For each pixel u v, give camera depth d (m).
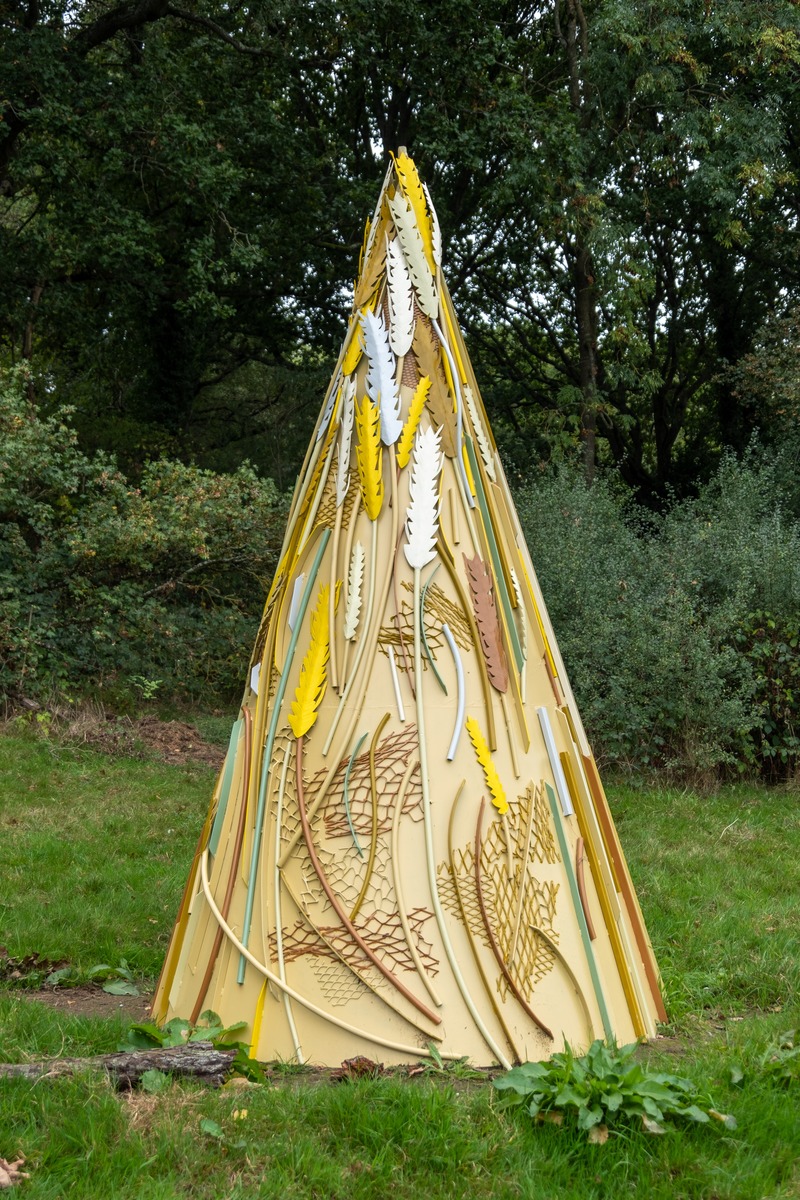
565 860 3.65
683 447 23.77
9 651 10.93
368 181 17.84
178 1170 2.72
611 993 3.65
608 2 14.62
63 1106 2.93
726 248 18.78
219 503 12.25
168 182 16.67
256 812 3.67
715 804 8.70
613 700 9.39
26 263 15.88
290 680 3.78
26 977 4.55
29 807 7.95
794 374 14.73
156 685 11.92
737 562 10.32
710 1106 3.04
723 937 5.22
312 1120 2.96
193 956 3.65
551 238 16.86
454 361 4.09
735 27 15.01
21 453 10.99
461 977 3.38
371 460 3.83
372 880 3.46
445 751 3.58
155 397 19.95
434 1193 2.68
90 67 14.95
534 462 18.28
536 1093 3.02
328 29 16.05
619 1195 2.69
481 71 15.95
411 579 3.71
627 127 16.33
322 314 20.69
